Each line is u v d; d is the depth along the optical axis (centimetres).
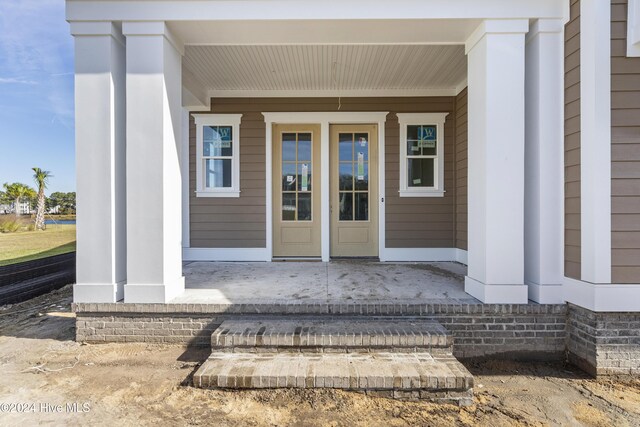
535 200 342
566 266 328
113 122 346
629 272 293
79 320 346
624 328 296
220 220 625
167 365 307
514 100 334
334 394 258
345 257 634
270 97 618
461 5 335
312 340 295
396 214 618
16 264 529
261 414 240
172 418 235
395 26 353
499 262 336
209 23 346
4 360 317
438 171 616
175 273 368
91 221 344
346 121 618
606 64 292
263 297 365
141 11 338
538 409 253
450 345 295
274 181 634
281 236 637
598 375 296
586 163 303
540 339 332
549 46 334
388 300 351
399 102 615
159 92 341
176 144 372
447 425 233
